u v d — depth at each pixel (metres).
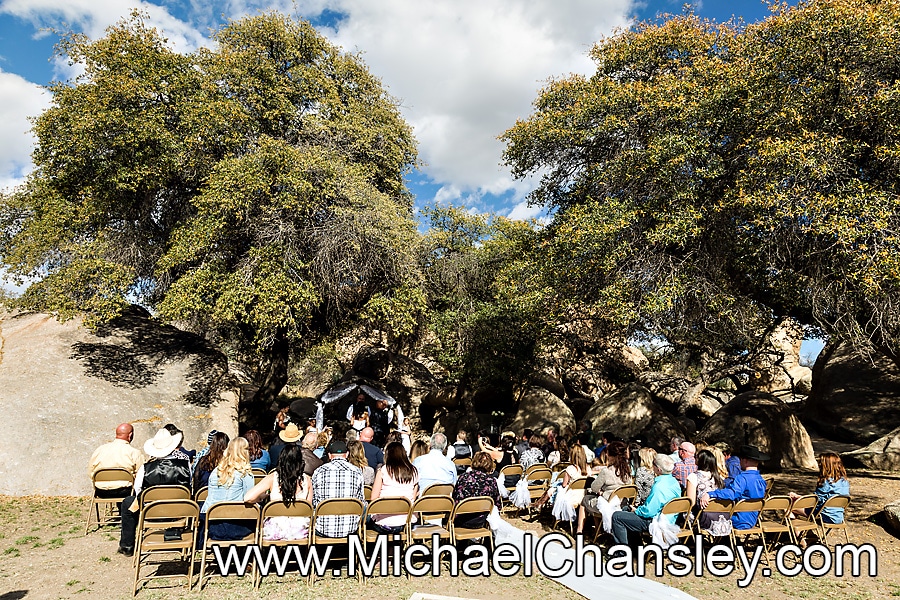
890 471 14.17
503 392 23.89
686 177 10.60
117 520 8.63
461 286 20.27
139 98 14.51
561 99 13.63
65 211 14.03
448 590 5.87
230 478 6.14
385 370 24.30
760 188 9.62
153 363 14.55
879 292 8.47
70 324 14.62
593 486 7.32
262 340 15.84
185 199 16.75
